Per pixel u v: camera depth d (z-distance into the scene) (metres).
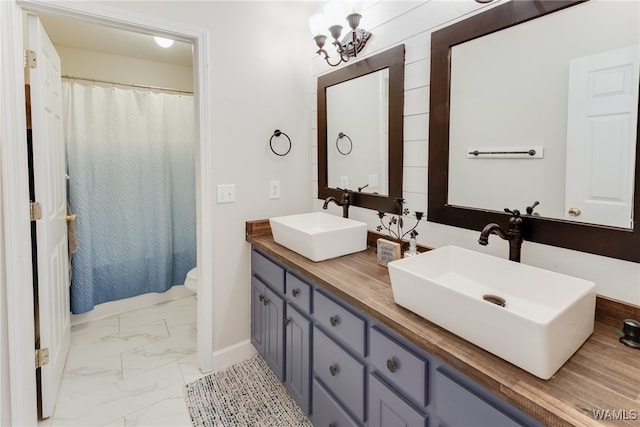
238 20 1.96
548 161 1.13
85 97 2.59
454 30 1.36
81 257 2.59
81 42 2.56
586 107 1.04
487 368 0.78
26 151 1.48
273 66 2.12
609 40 0.98
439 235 1.50
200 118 1.88
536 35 1.13
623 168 0.97
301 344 1.59
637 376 0.75
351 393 1.26
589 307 0.91
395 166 1.67
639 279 0.96
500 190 1.27
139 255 2.91
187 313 2.86
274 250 1.77
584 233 1.05
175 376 2.00
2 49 1.38
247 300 2.16
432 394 0.94
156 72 3.03
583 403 0.67
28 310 1.51
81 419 1.66
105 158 2.69
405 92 1.60
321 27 1.80
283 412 1.72
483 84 1.29
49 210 1.71
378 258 1.52
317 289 1.45
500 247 1.28
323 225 2.14
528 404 0.69
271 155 2.16
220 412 1.71
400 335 0.99
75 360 2.14
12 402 1.47
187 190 3.12
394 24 1.63
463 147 1.37
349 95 1.95
